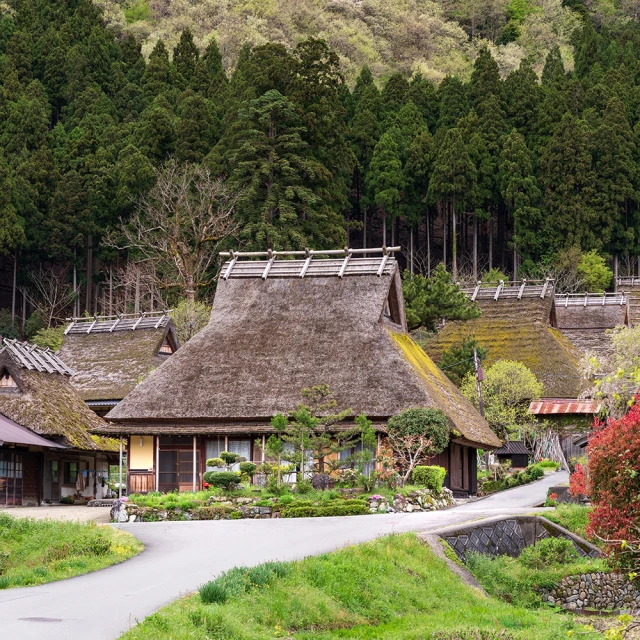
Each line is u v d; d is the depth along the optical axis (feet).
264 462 153.48
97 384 231.71
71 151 369.30
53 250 350.02
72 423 182.09
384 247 183.42
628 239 385.70
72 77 418.51
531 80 435.12
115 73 429.38
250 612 74.59
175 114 400.67
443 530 107.04
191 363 169.27
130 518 134.72
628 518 88.33
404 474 150.00
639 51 537.24
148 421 164.55
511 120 420.36
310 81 346.74
